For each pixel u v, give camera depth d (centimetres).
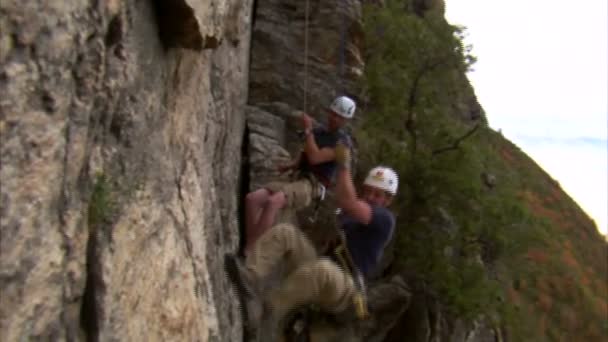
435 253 1562
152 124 513
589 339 3041
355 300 562
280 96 1386
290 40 1434
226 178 967
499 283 1800
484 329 1734
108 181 426
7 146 309
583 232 4400
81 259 390
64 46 348
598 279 3962
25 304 331
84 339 399
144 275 475
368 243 578
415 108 1672
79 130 377
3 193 306
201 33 533
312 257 579
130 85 454
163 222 527
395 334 1548
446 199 1585
